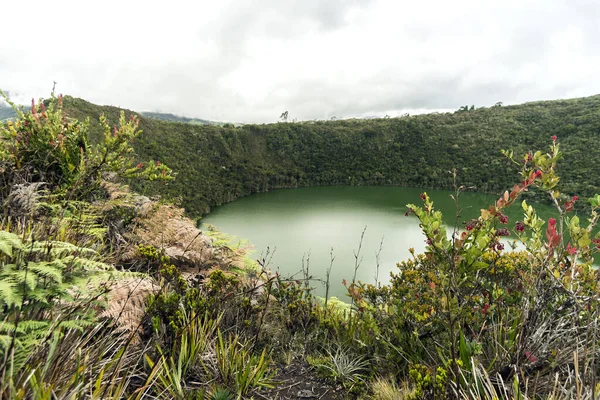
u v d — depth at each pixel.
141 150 42.88
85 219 2.41
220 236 4.16
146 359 1.57
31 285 1.10
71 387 1.15
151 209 3.56
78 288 1.38
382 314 2.52
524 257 2.67
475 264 1.77
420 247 24.42
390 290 3.03
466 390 1.55
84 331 1.36
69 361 1.23
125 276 1.58
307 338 2.50
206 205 43.09
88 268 1.47
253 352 2.16
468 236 1.82
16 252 1.35
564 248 1.77
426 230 1.89
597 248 1.73
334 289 12.58
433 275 2.42
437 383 1.46
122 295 1.81
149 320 1.90
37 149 3.19
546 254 1.85
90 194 3.26
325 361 2.18
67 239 1.94
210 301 2.24
